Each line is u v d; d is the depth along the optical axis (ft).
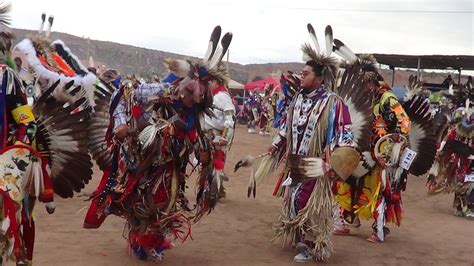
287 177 17.35
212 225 21.04
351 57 18.38
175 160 14.98
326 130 16.35
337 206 18.35
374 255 18.30
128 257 16.25
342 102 16.33
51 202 12.37
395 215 20.61
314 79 16.55
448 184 26.71
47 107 12.62
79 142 13.19
